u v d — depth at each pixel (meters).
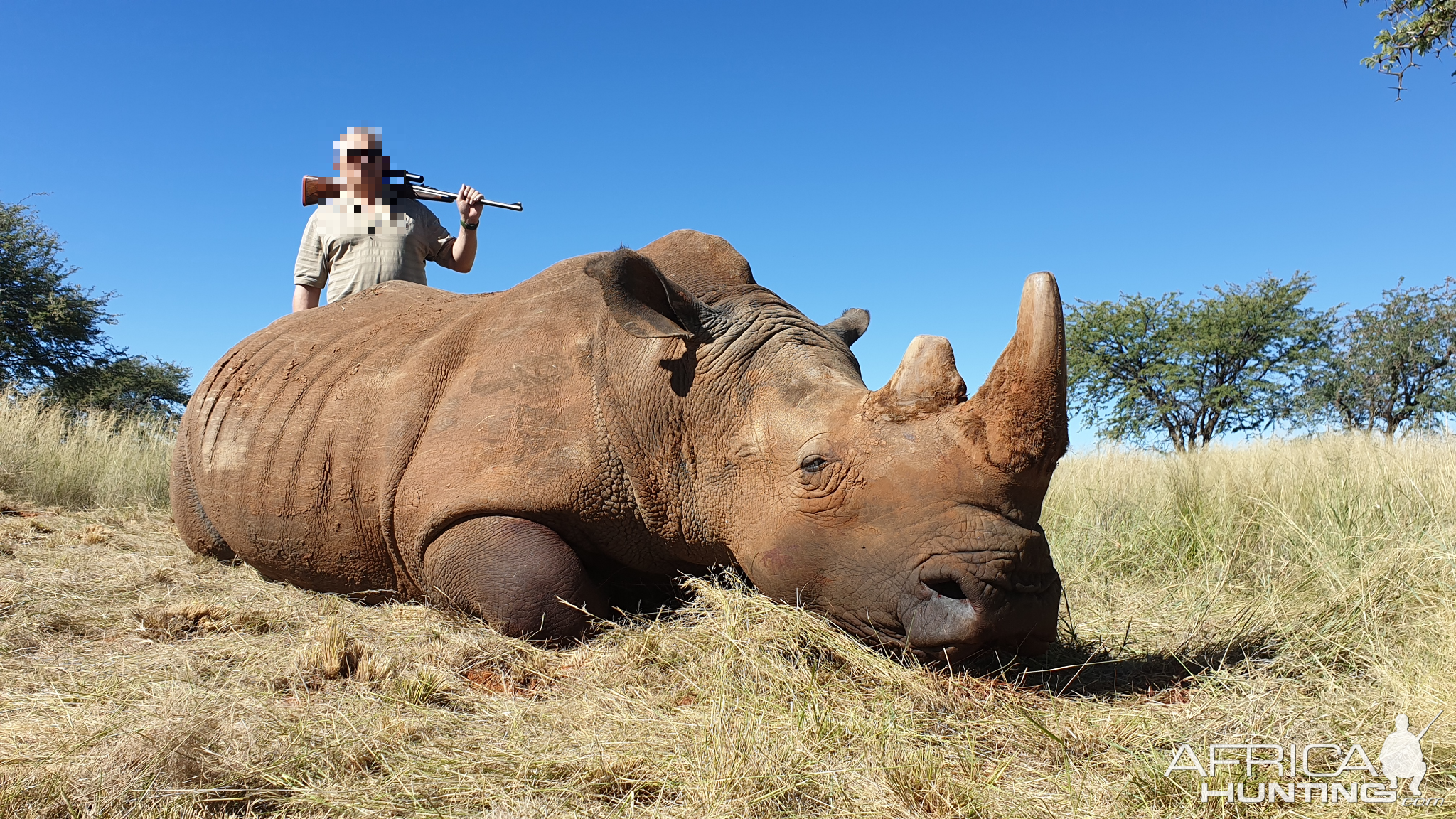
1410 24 10.56
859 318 5.09
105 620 4.25
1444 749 2.66
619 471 4.23
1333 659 3.55
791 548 3.67
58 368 23.28
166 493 9.70
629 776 2.58
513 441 4.32
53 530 7.09
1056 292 3.08
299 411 5.29
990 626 3.20
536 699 3.36
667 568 4.48
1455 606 3.77
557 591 4.10
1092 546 5.98
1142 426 28.62
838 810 2.39
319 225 7.40
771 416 3.87
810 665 3.37
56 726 2.77
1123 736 2.91
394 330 5.44
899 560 3.36
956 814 2.36
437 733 2.91
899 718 2.95
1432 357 24.98
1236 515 6.07
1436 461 7.35
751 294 4.40
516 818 2.34
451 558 4.32
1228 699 3.23
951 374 3.43
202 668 3.47
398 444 4.67
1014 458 3.15
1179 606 4.63
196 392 6.16
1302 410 27.12
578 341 4.48
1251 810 2.37
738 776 2.46
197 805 2.37
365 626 4.32
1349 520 5.49
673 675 3.39
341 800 2.41
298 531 5.10
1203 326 28.06
